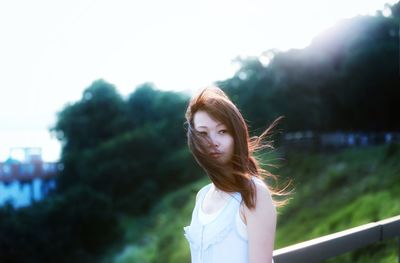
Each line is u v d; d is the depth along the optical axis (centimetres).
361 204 1080
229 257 88
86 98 2262
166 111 2134
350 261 587
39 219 1873
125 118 2227
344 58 1758
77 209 1884
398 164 1191
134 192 1991
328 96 1791
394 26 1709
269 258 86
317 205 1252
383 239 147
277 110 1797
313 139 1619
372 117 1727
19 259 1802
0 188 2077
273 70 1850
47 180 2141
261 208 87
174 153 2019
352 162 1369
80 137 2205
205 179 1823
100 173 2028
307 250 119
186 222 1616
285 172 1517
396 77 1655
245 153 91
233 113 92
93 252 1838
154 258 1558
